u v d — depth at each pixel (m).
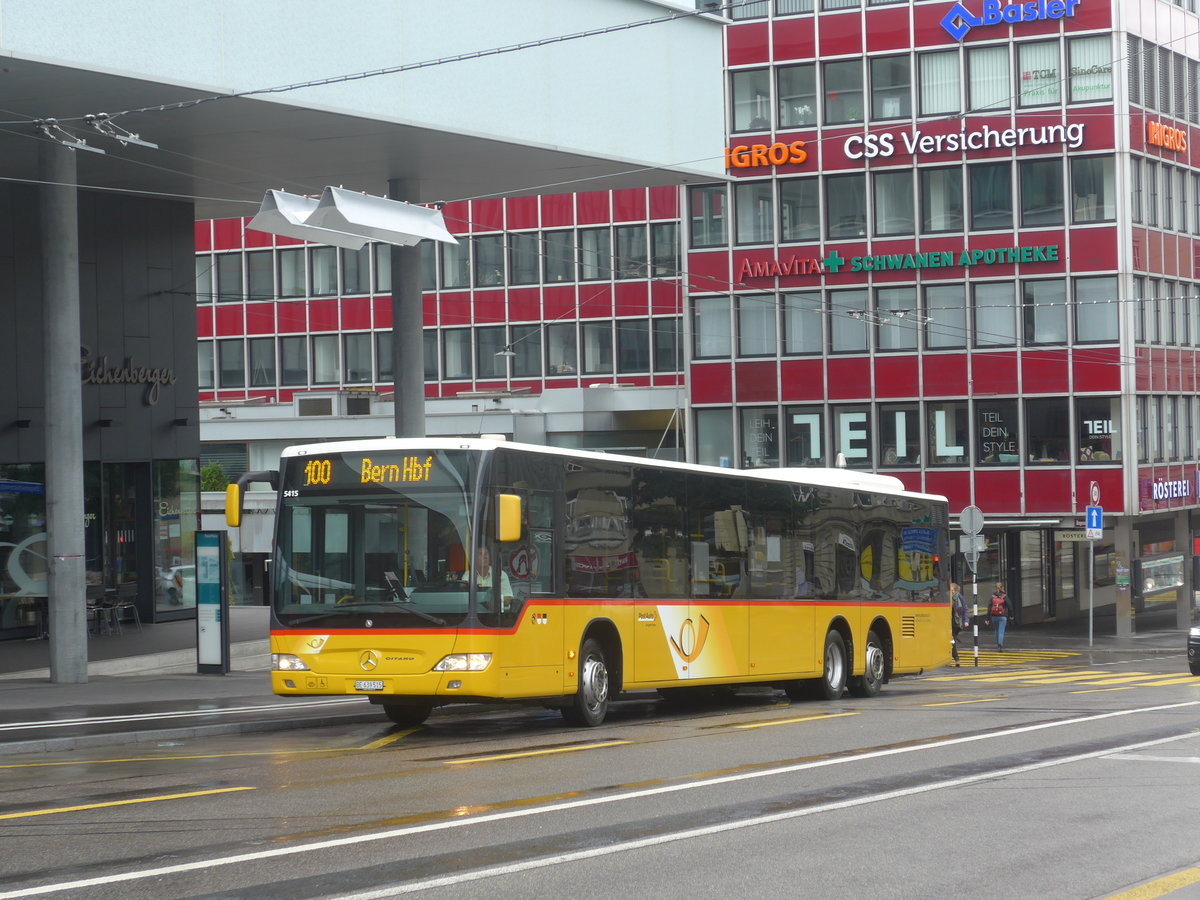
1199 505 51.47
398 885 7.92
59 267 24.30
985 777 12.37
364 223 18.91
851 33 49.59
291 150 27.44
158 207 32.59
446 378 66.06
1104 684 26.73
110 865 8.55
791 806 10.73
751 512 20.77
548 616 16.48
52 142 24.34
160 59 22.09
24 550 29.31
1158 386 49.00
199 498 33.59
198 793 11.51
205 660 26.39
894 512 24.91
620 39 29.45
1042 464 47.91
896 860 8.76
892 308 49.41
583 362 63.97
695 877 8.21
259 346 69.69
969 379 48.53
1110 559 59.09
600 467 17.69
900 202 49.25
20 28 20.42
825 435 49.88
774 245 50.31
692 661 19.12
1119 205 47.28
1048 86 47.88
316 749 15.11
